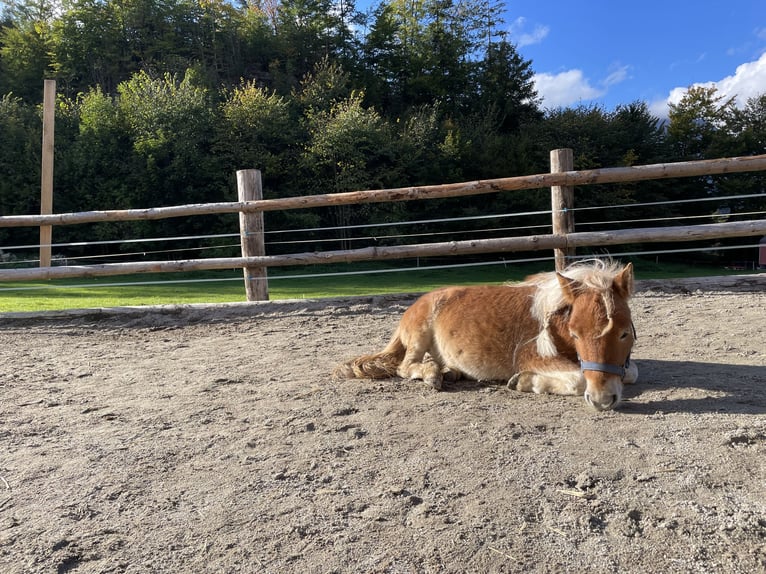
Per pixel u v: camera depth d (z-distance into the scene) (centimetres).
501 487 246
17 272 769
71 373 493
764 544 195
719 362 432
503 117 3762
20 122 2873
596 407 310
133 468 285
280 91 3716
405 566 196
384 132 3017
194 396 409
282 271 2591
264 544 213
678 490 235
